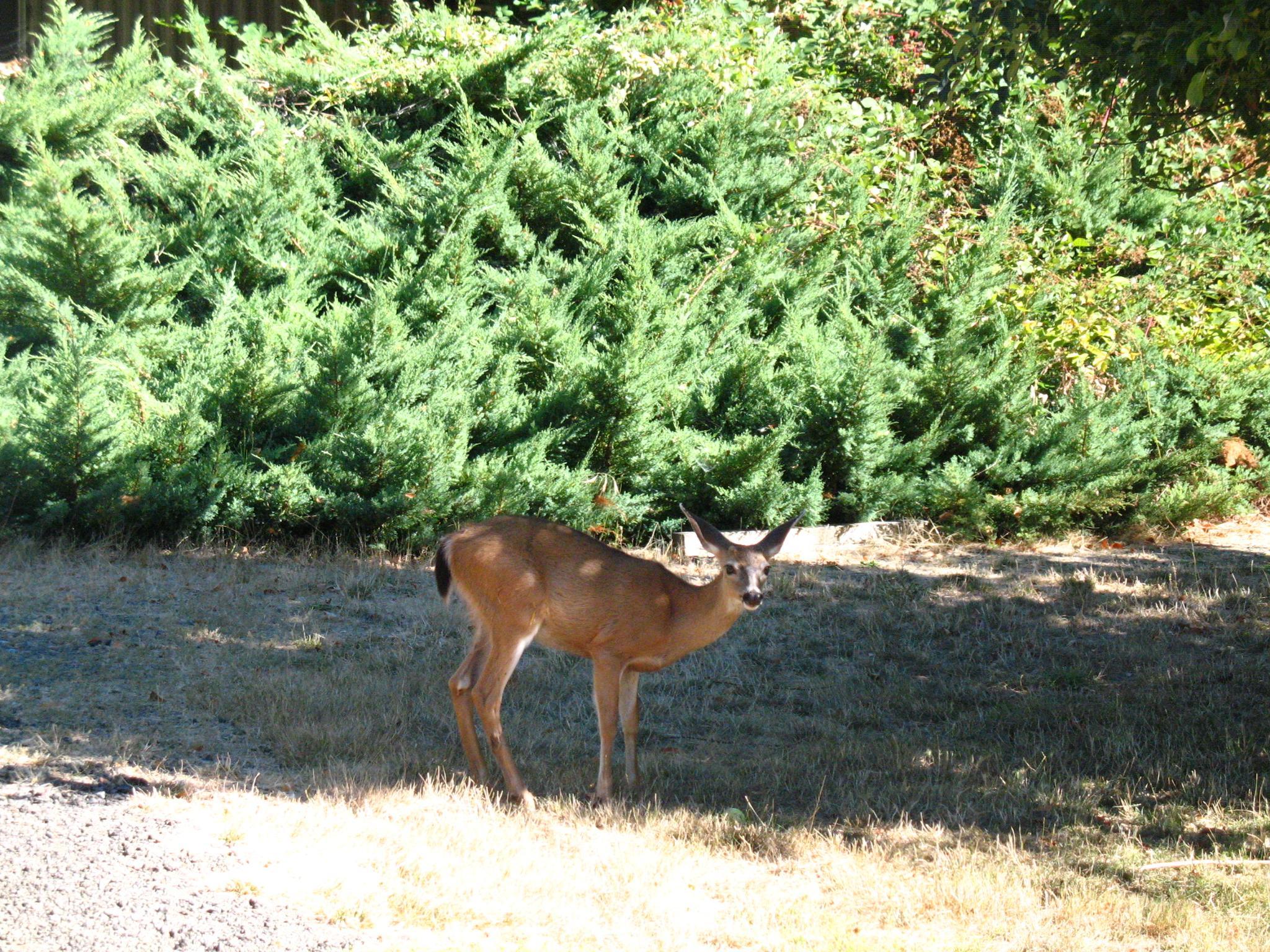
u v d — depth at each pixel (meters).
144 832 5.86
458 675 7.11
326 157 15.97
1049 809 7.02
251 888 5.34
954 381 13.34
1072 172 17.47
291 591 10.32
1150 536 13.04
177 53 20.06
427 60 16.84
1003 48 8.27
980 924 5.55
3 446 11.05
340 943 4.95
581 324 13.45
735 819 6.68
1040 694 8.90
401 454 11.44
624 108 16.53
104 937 4.84
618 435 12.41
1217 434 13.59
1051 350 14.73
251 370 11.88
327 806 6.40
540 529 7.09
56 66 16.09
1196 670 9.27
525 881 5.70
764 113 16.36
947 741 8.09
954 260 14.43
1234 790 7.23
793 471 12.88
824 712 8.62
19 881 5.27
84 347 11.12
